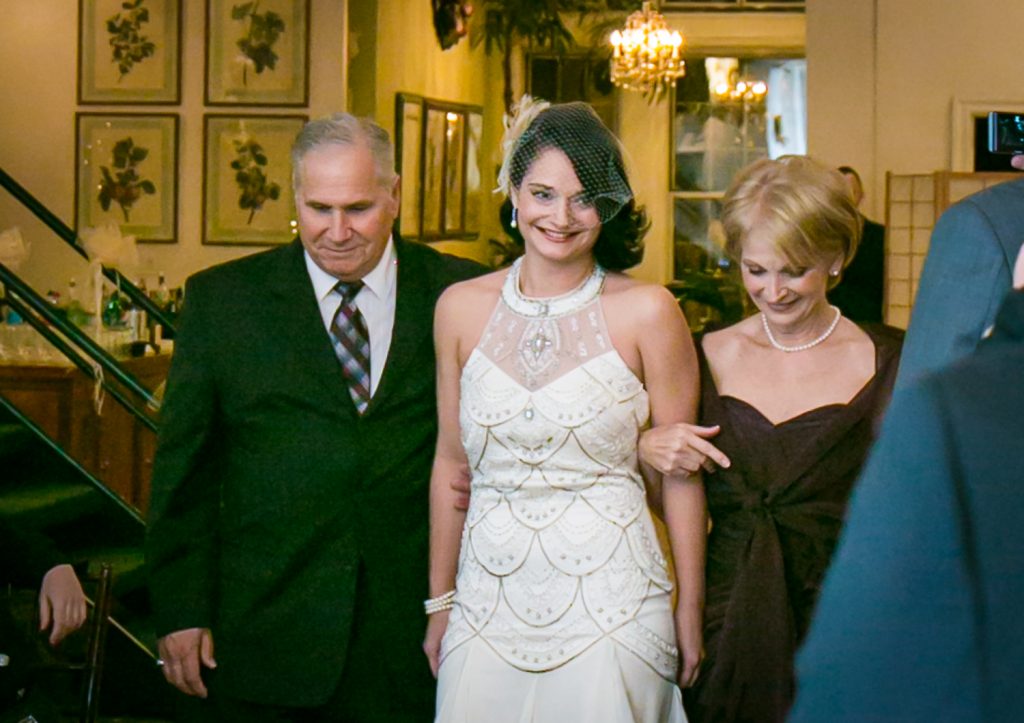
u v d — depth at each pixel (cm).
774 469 305
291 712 359
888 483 111
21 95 995
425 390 357
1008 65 962
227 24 984
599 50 1484
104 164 993
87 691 377
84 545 666
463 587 318
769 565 304
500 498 312
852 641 110
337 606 352
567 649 302
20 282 604
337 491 353
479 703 307
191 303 364
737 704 307
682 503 314
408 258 366
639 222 318
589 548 304
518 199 311
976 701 106
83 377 791
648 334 307
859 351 309
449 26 1267
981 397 109
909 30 968
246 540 359
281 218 987
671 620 312
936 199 853
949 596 106
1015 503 107
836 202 295
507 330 313
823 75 978
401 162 1149
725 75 1508
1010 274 232
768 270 298
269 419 357
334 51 980
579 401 305
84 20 990
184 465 359
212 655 362
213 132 988
